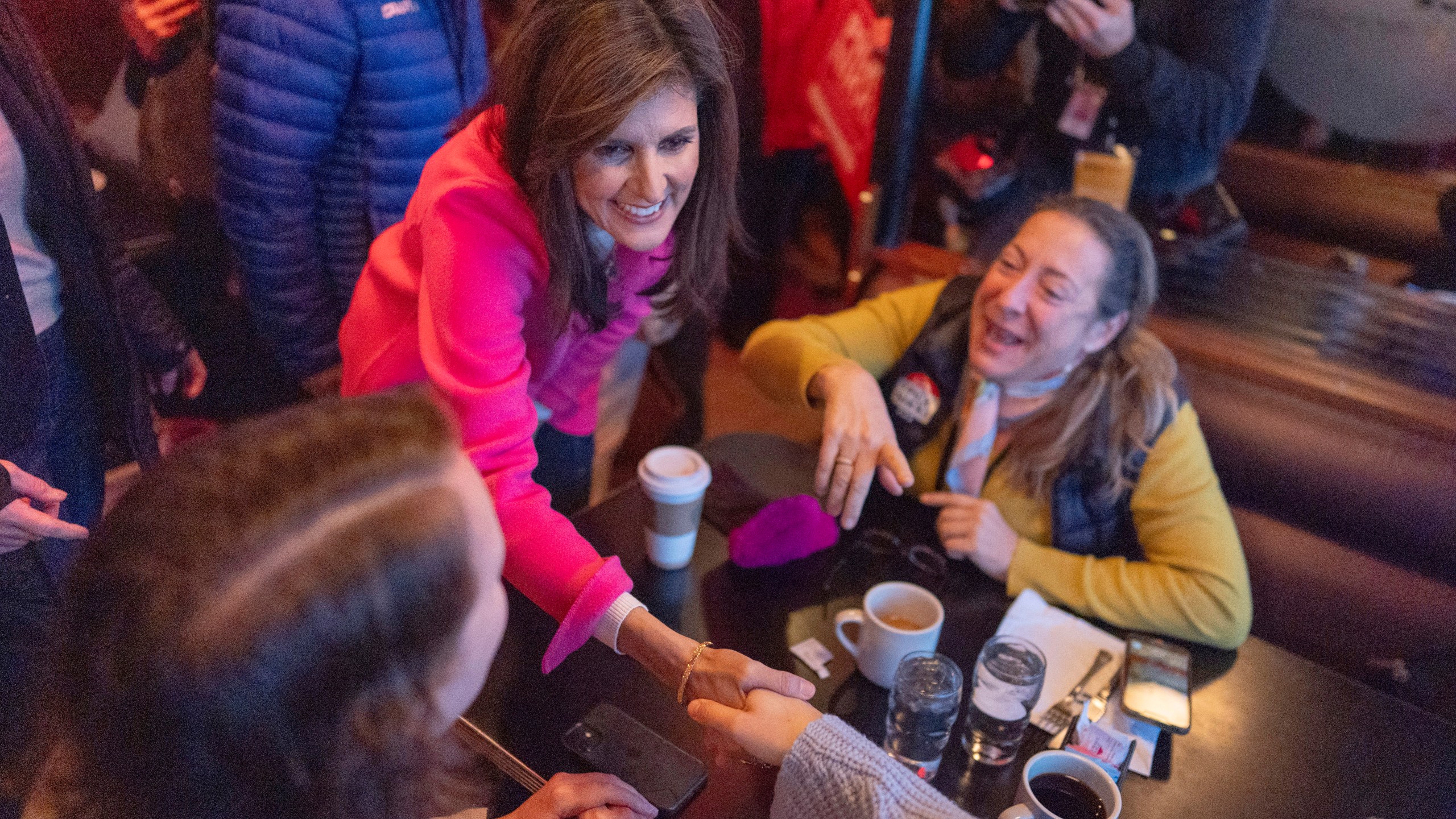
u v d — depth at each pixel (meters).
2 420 1.12
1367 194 1.58
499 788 0.90
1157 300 1.83
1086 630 1.18
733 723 0.79
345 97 1.46
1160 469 1.35
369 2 1.40
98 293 1.29
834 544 1.29
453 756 0.61
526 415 0.98
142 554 0.48
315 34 1.37
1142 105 1.77
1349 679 1.16
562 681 1.01
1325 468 1.58
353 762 0.49
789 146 2.77
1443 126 1.47
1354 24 1.50
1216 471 1.67
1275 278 1.71
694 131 0.95
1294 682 1.15
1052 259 1.28
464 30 1.55
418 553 0.49
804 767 0.74
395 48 1.45
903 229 2.18
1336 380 1.64
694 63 0.91
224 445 0.52
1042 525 1.43
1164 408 1.35
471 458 0.94
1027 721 0.97
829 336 1.60
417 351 1.12
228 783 0.48
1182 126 1.74
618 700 1.00
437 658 0.51
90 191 1.25
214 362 1.84
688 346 2.28
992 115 1.97
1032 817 0.82
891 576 1.25
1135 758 1.00
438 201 0.97
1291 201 1.66
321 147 1.47
